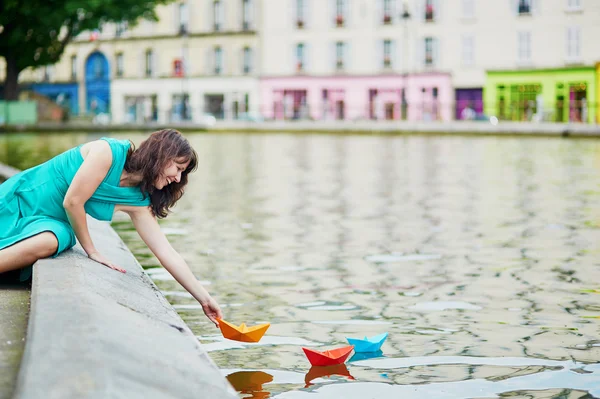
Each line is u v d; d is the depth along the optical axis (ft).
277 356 14.58
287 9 190.49
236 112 198.90
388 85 179.32
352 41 183.42
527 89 164.66
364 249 27.07
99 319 10.84
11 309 13.28
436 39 173.06
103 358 9.29
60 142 103.55
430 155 83.15
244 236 29.99
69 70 218.38
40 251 14.83
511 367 13.88
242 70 198.29
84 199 15.17
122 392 8.61
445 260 24.98
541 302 19.02
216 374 10.67
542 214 36.60
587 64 156.25
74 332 10.03
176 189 15.96
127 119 208.44
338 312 18.10
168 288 20.35
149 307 13.48
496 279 21.90
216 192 46.88
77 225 15.34
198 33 201.98
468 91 171.01
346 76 183.83
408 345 15.34
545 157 78.33
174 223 33.60
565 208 38.88
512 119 162.20
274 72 193.77
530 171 62.13
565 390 12.67
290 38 190.80
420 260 24.99
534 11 161.99
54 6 130.82
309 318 17.57
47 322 10.46
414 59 175.73
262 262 24.57
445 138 124.88
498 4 165.78
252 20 195.93
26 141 106.32
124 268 16.76
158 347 10.75
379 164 70.59
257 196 44.78
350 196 44.83
